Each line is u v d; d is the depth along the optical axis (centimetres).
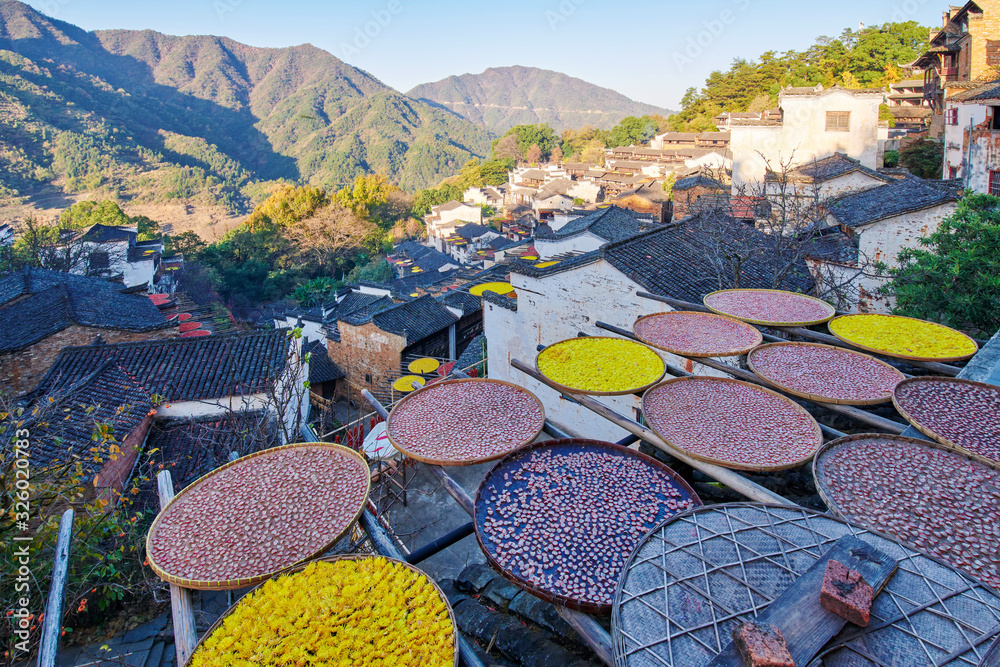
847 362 661
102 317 2092
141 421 1408
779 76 7144
